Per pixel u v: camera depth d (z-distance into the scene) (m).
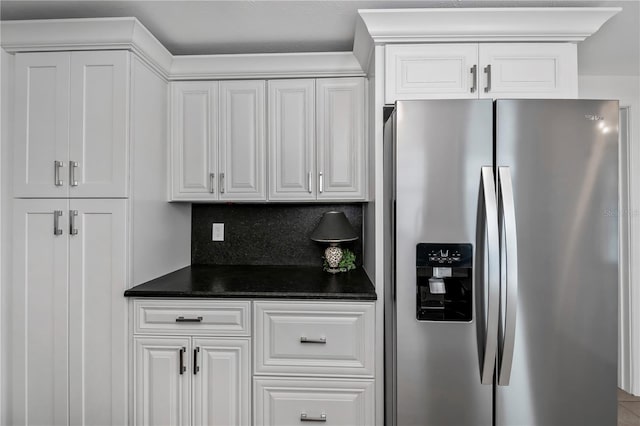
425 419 1.45
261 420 1.71
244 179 2.15
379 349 1.69
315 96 2.12
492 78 1.74
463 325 1.44
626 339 2.63
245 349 1.72
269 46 2.10
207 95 2.16
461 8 1.69
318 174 2.11
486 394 1.44
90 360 1.72
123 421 1.70
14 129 1.75
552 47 1.74
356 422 1.69
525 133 1.42
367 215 2.21
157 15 1.77
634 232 2.60
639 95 2.58
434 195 1.44
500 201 1.42
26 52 1.75
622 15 1.75
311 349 1.71
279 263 2.51
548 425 1.43
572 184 1.42
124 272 1.72
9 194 1.76
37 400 1.73
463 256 1.43
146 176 1.91
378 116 1.76
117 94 1.73
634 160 2.59
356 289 1.77
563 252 1.42
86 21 1.68
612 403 1.42
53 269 1.74
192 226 2.54
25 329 1.74
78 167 1.73
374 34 1.72
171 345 1.74
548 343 1.42
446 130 1.44
